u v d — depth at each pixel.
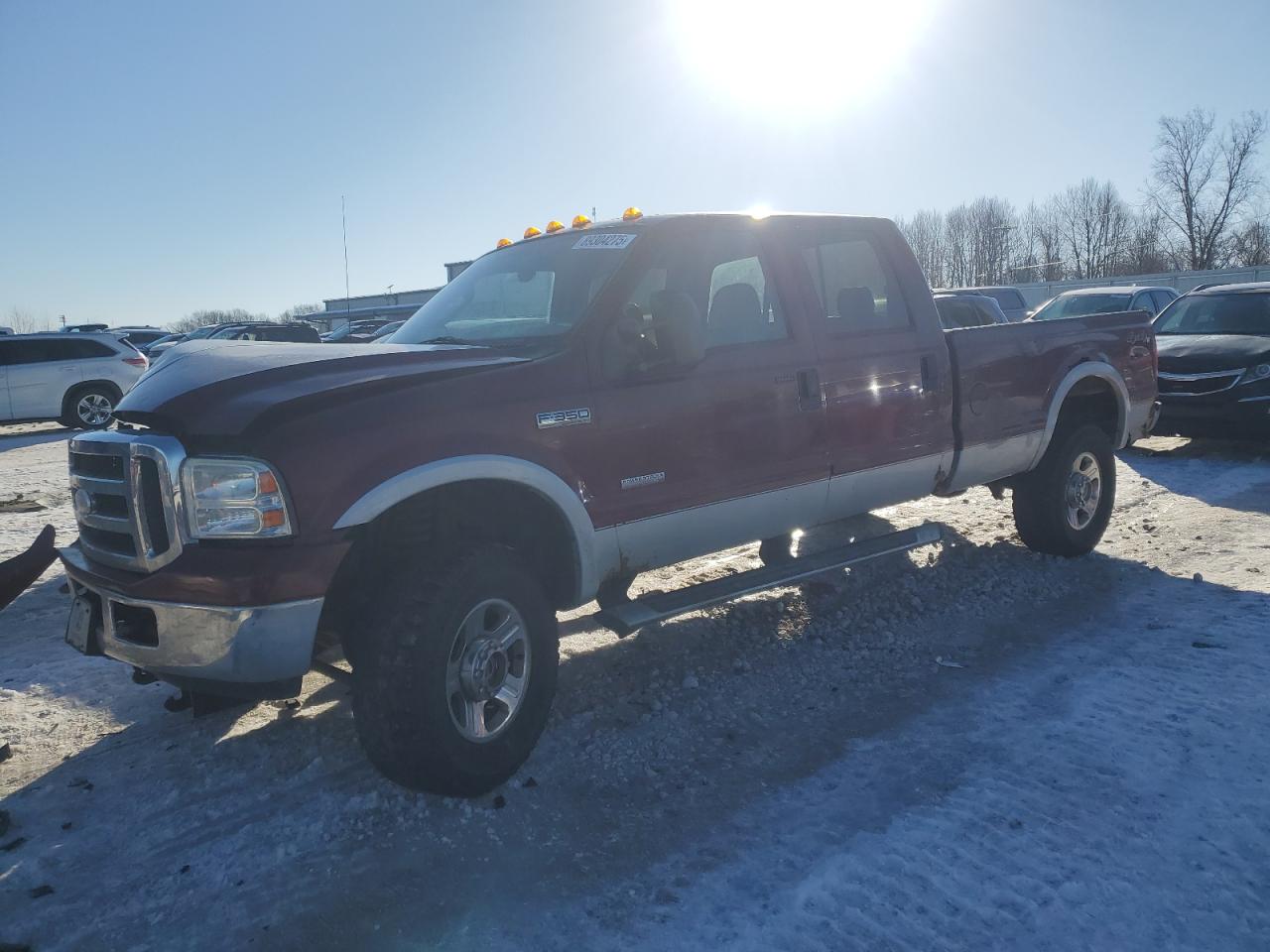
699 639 4.94
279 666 3.08
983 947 2.59
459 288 4.80
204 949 2.66
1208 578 5.72
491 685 3.39
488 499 3.67
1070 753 3.63
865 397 4.77
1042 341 5.76
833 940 2.63
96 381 17.34
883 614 5.27
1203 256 58.38
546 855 3.08
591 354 3.80
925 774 3.52
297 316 46.34
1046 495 5.95
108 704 4.29
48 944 2.68
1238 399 9.23
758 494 4.35
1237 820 3.14
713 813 3.31
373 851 3.10
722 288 4.40
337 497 3.08
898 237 5.24
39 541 3.79
